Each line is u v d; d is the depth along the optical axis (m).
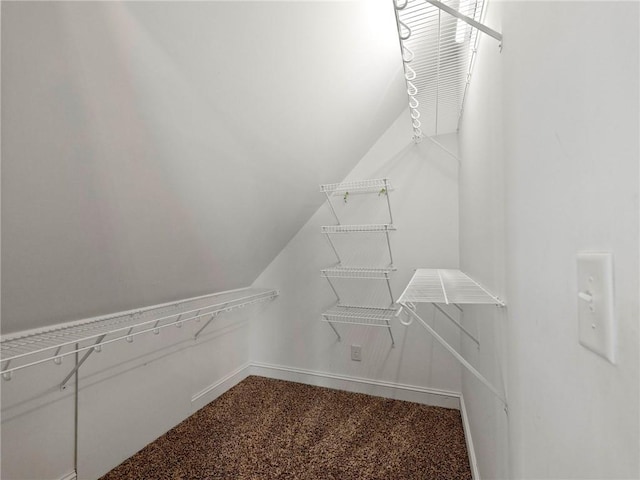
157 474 1.57
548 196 0.50
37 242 1.00
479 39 1.12
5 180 0.81
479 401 1.30
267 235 2.31
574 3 0.40
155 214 1.31
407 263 2.34
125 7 0.74
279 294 2.74
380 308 2.43
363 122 2.02
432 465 1.61
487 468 1.10
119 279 1.46
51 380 1.36
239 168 1.50
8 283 1.03
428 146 2.28
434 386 2.25
